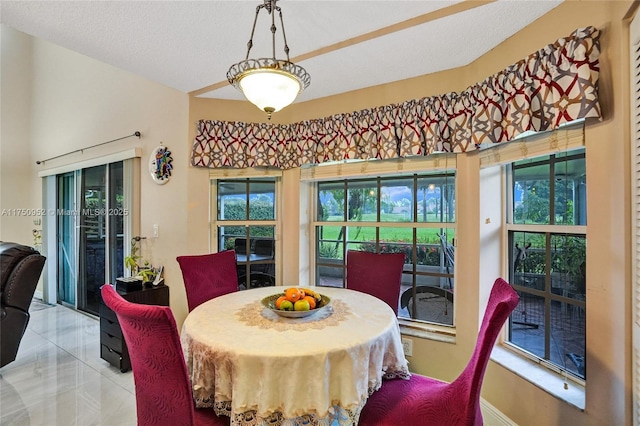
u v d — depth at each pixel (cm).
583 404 141
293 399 113
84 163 376
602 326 131
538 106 156
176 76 238
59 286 434
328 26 173
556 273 170
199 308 167
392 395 135
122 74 334
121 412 195
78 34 183
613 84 128
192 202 272
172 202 284
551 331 172
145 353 105
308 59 202
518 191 195
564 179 165
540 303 179
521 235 192
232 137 269
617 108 126
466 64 206
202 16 166
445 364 216
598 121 134
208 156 266
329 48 193
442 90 215
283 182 281
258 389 114
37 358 271
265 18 167
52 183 432
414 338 227
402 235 247
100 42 192
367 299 184
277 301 153
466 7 154
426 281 237
